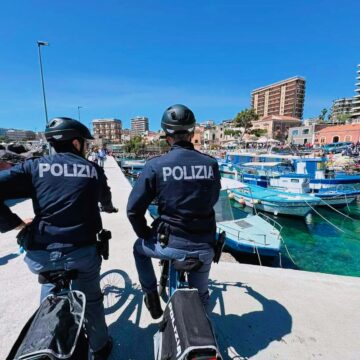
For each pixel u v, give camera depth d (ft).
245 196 42.73
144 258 6.44
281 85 397.80
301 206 38.32
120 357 6.57
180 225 5.20
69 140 5.20
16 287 9.76
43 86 49.88
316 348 6.91
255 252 20.81
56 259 4.83
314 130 227.20
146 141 308.60
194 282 5.79
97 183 5.39
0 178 4.45
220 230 22.21
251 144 179.93
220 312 8.33
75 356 4.07
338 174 60.75
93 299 5.60
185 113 5.33
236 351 6.78
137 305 8.66
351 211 45.34
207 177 5.24
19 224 4.92
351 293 9.46
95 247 5.47
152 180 5.15
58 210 4.81
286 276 10.59
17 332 7.34
